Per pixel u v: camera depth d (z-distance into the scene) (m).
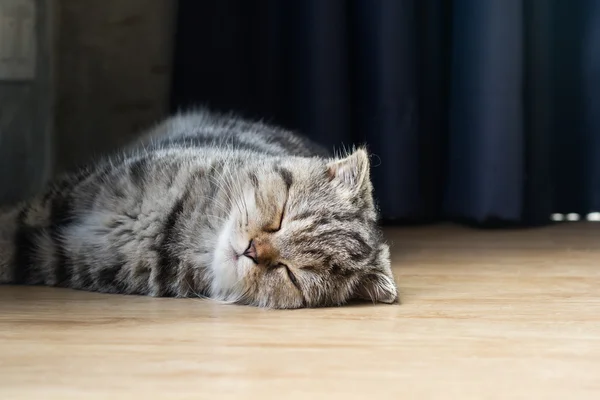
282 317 0.81
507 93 1.16
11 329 0.76
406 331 0.77
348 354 0.72
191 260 0.88
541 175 1.23
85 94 1.18
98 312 0.81
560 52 1.26
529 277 0.96
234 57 1.17
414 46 1.18
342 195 0.89
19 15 1.06
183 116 1.12
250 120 1.15
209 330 0.77
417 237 1.18
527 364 0.71
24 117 1.09
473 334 0.77
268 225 0.85
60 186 0.92
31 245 0.88
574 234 1.20
